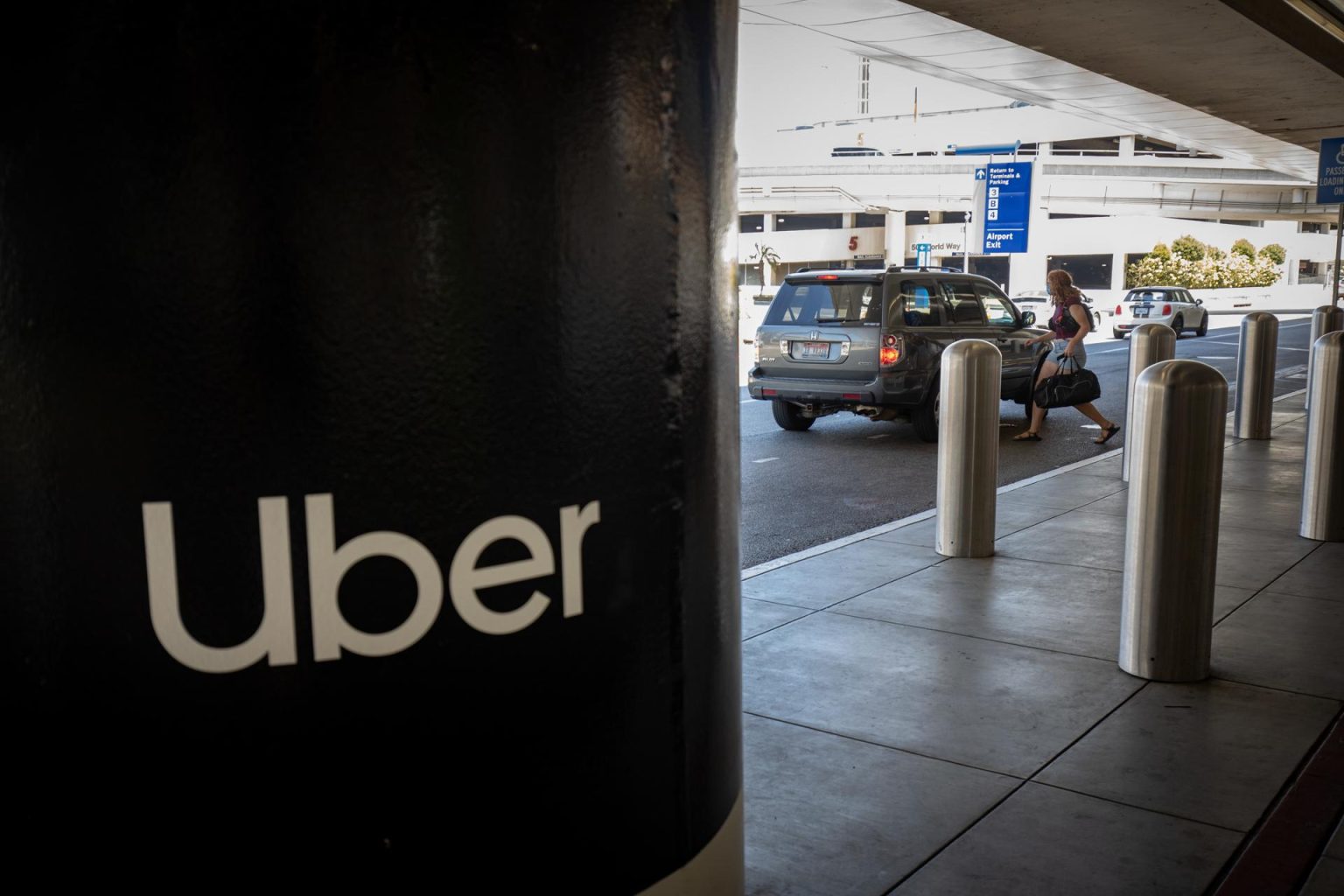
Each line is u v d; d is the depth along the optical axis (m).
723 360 1.57
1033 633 5.33
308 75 1.19
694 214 1.46
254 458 1.22
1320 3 15.12
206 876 1.27
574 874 1.43
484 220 1.27
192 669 1.24
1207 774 3.78
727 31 1.53
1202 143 30.66
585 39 1.31
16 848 1.27
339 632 1.27
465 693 1.33
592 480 1.38
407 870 1.33
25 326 1.20
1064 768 3.83
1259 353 11.37
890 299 11.98
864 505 8.95
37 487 1.22
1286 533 7.35
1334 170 19.64
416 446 1.27
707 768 1.59
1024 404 15.65
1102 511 8.13
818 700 4.48
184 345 1.20
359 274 1.23
